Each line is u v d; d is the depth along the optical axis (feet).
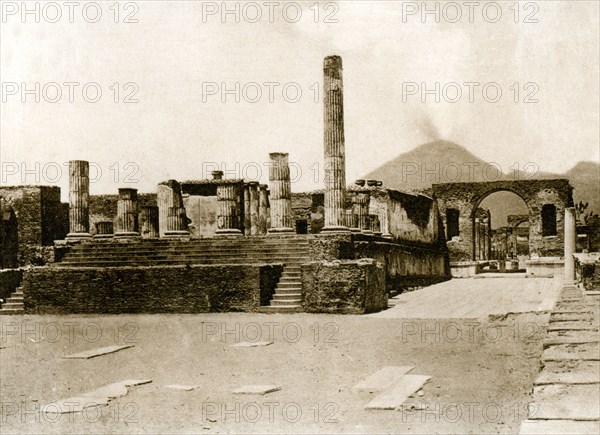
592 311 61.21
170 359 43.75
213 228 120.88
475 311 67.41
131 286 71.72
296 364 41.32
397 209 120.26
